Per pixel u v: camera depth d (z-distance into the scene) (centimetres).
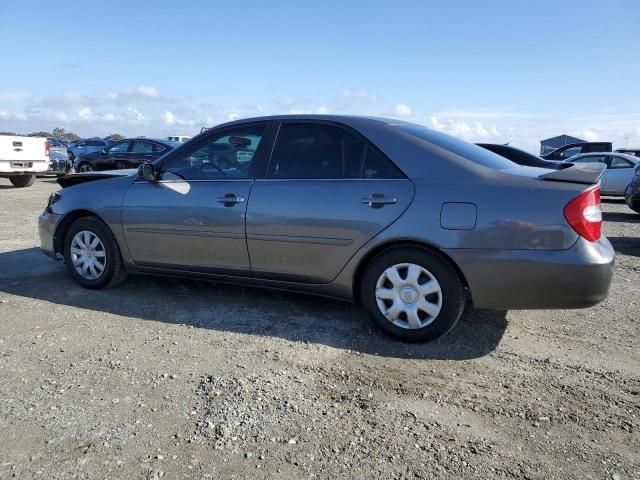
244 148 441
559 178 350
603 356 367
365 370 342
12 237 784
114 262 496
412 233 366
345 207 387
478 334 403
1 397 302
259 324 421
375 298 389
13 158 1596
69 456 248
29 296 492
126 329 410
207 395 305
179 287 519
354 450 255
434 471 240
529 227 341
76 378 326
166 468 240
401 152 387
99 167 1742
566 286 338
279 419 281
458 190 361
